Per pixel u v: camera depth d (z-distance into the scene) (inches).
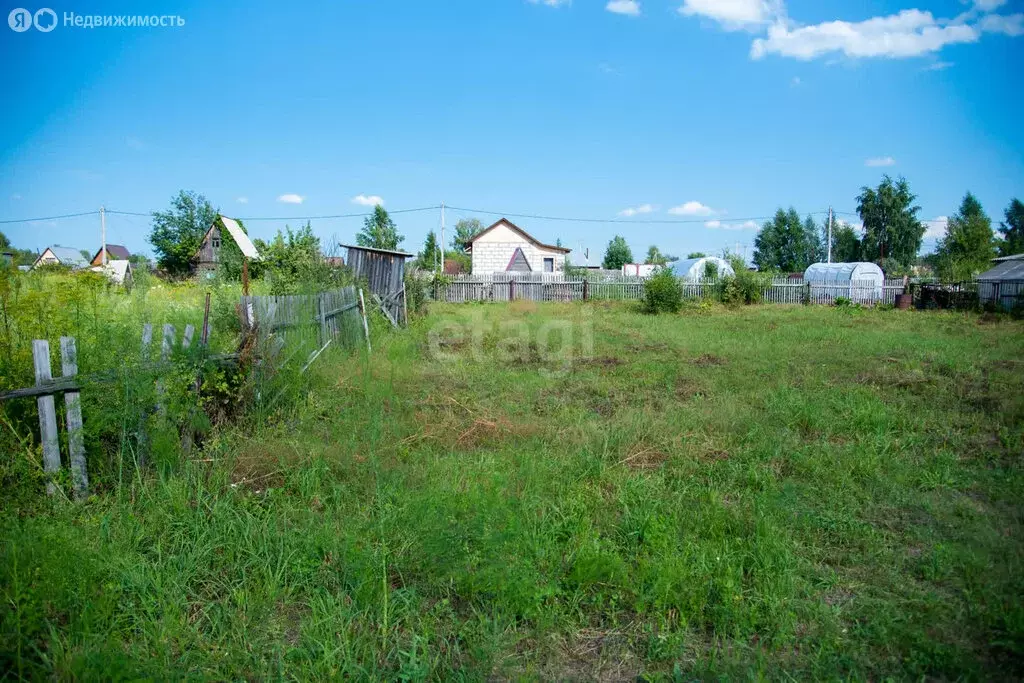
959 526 148.1
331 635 101.3
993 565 128.2
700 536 141.5
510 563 123.3
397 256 562.9
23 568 107.5
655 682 96.0
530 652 103.3
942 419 242.8
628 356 406.0
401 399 253.8
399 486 159.3
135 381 156.6
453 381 297.3
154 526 133.2
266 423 204.4
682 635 105.7
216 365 192.1
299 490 157.4
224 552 127.1
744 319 695.1
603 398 281.6
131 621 106.6
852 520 149.9
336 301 363.3
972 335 528.1
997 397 274.8
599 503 157.8
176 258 1380.4
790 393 276.5
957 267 1021.2
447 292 1020.5
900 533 146.2
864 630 107.7
